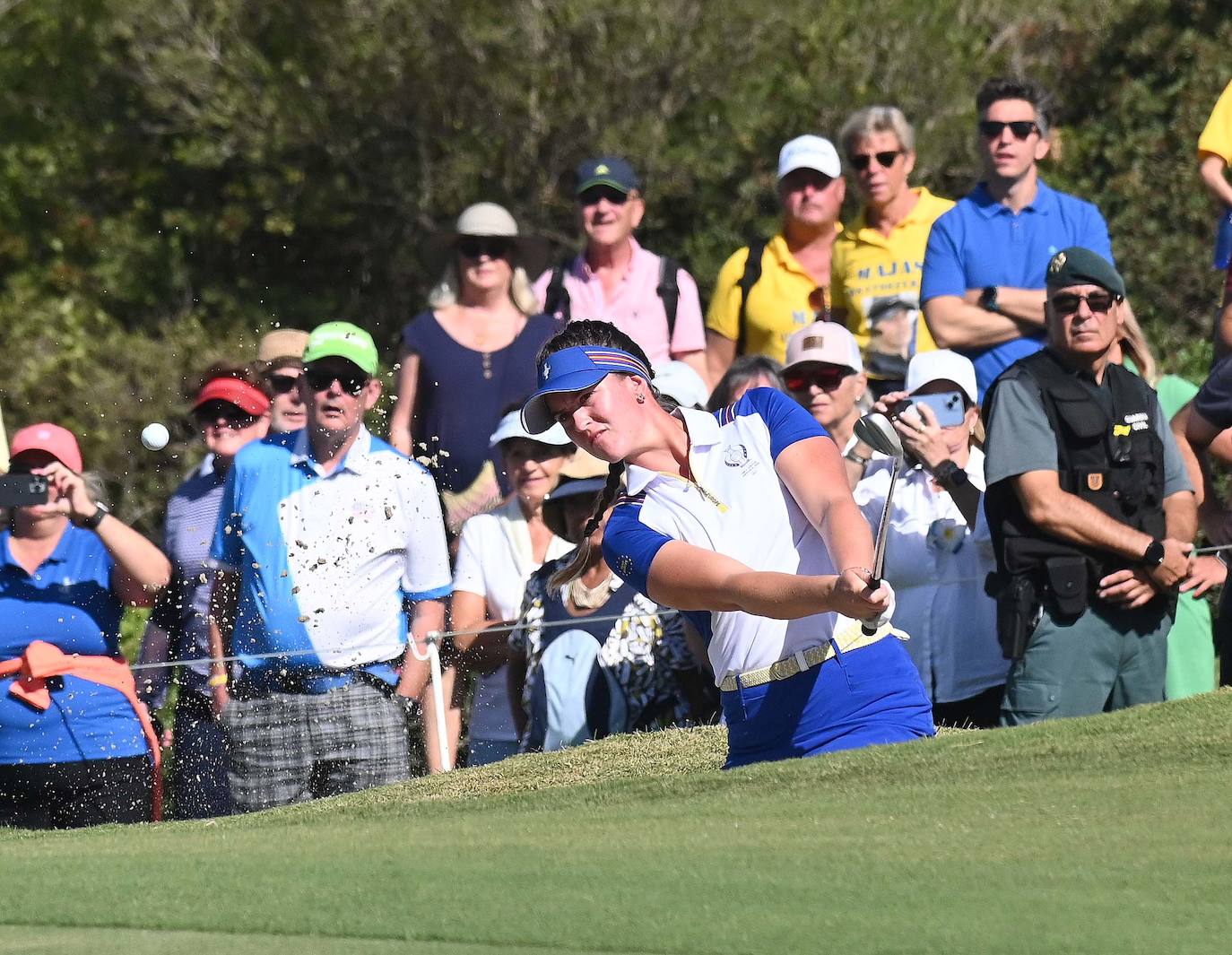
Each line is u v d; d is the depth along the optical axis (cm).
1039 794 1231
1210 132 2780
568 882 1015
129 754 2091
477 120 5131
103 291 5462
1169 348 4322
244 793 2086
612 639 2031
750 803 1285
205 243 5503
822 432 1403
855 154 2548
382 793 1639
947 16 5084
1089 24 4844
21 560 2103
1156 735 1395
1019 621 1822
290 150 5291
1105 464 1822
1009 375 1858
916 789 1279
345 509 2092
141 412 4838
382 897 1002
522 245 2822
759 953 848
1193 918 876
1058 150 3631
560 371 1400
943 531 2019
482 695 2228
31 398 4938
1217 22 4678
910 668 1473
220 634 2125
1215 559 1911
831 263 2628
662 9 5012
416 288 5322
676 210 5131
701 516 1389
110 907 1023
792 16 5081
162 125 5612
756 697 1446
